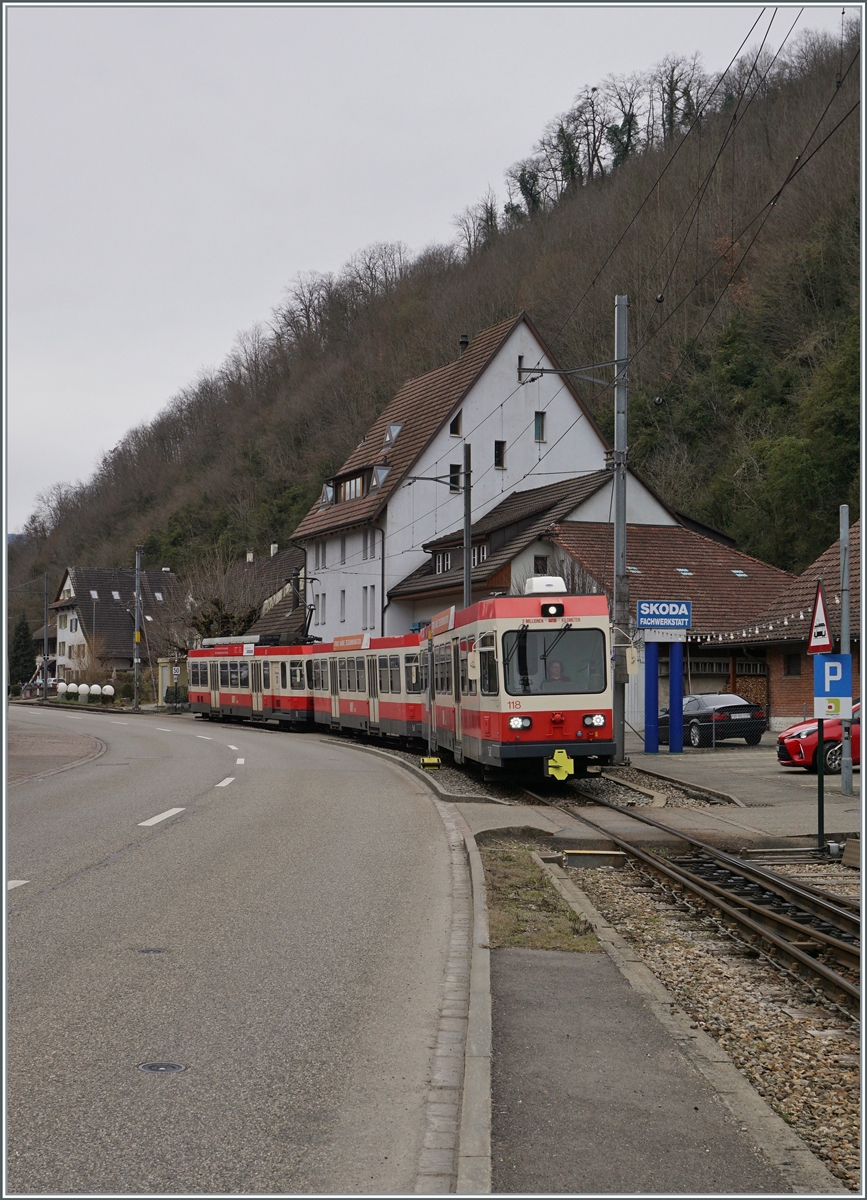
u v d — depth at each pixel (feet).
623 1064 20.88
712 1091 19.47
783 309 172.45
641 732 126.00
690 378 185.06
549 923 33.22
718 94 182.60
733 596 138.10
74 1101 18.47
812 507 156.76
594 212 201.26
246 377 342.85
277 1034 22.07
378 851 46.16
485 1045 21.44
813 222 167.22
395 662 111.75
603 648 70.28
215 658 185.16
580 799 68.13
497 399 181.78
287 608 240.73
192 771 86.12
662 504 150.10
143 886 37.52
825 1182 16.02
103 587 330.13
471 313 230.68
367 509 183.93
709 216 178.40
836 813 59.82
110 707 242.37
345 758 101.55
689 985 28.35
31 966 26.94
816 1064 22.40
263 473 314.96
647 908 38.63
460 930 31.86
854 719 79.30
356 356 291.17
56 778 79.97
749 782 74.08
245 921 32.27
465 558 115.96
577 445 186.29
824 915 36.55
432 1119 17.94
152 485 367.45
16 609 396.78
